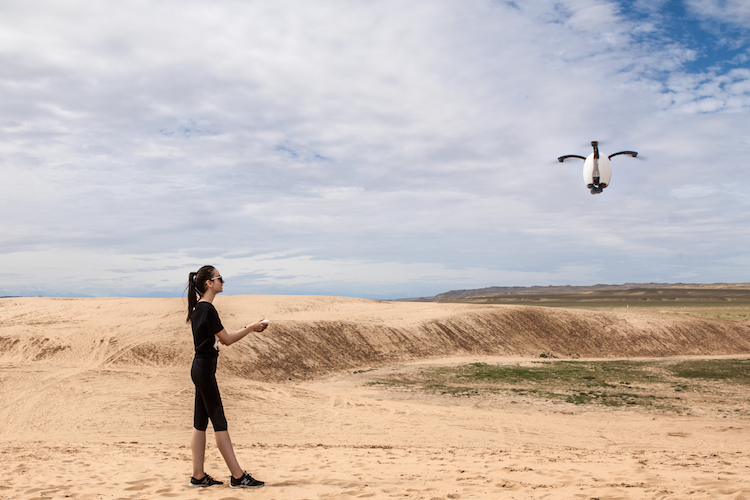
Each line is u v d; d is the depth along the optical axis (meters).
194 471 5.11
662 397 25.42
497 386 28.94
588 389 27.88
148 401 18.92
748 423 19.36
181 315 41.69
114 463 7.03
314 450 9.62
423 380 31.39
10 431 15.12
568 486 5.23
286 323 39.94
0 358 29.38
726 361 42.41
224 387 22.59
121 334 33.28
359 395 26.12
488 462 7.60
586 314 58.97
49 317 40.75
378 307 59.25
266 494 4.77
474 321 51.88
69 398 19.14
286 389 23.42
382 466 6.86
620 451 12.80
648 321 58.31
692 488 4.98
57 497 4.70
